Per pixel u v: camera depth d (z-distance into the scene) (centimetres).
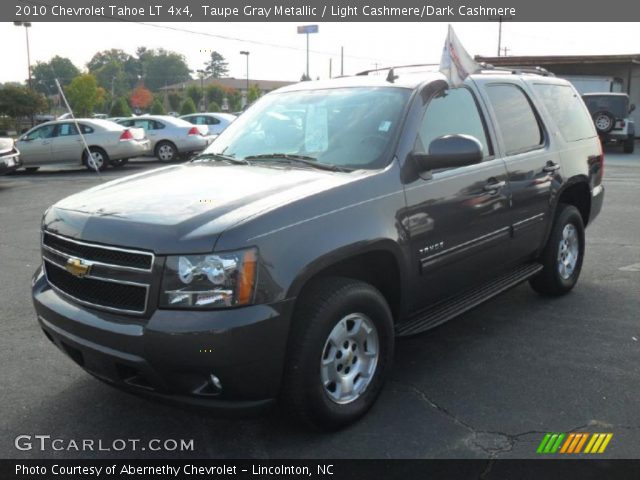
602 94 2222
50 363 444
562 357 444
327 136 409
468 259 430
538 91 556
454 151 374
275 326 300
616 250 761
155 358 292
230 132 474
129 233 305
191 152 2112
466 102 456
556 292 569
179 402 303
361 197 349
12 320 534
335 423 339
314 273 316
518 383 405
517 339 478
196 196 338
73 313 322
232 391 300
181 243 292
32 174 1778
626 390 392
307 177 362
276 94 488
